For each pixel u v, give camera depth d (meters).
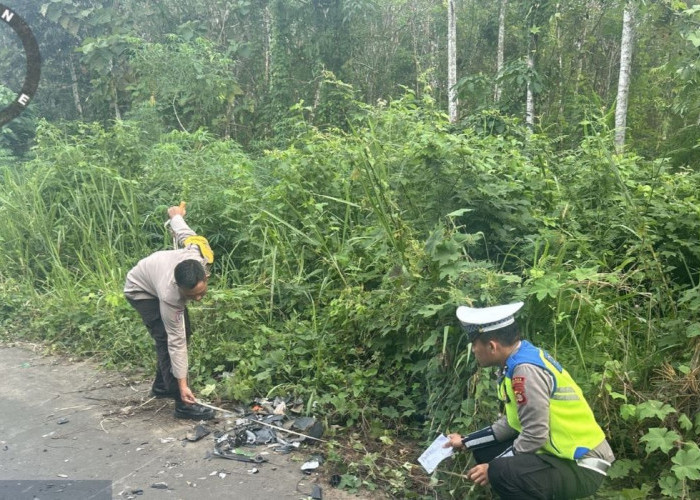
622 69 11.43
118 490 3.50
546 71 14.29
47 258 7.51
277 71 15.16
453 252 3.90
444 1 19.38
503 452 2.98
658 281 4.31
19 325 6.41
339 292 5.30
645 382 3.68
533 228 5.12
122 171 8.20
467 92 12.09
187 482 3.58
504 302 3.71
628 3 9.48
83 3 14.94
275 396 4.56
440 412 3.82
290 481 3.59
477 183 4.98
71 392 4.89
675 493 3.07
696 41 5.15
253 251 6.34
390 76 18.69
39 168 8.32
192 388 4.75
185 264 3.86
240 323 5.25
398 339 4.52
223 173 7.51
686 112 7.50
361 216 6.14
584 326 3.82
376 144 5.53
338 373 4.47
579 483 2.68
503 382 2.82
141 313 4.26
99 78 14.79
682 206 5.02
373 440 4.00
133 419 4.39
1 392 4.90
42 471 3.72
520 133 6.96
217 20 17.00
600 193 5.43
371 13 16.77
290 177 6.22
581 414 2.71
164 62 13.38
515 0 16.34
